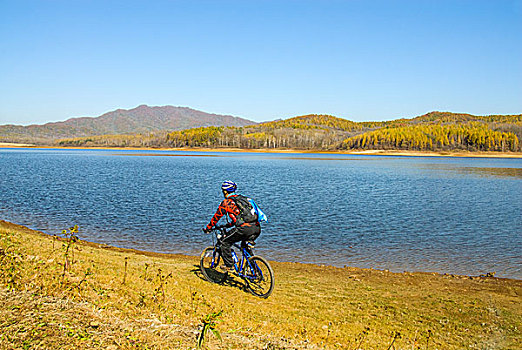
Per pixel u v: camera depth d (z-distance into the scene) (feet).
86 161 303.89
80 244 40.86
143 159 376.68
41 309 16.21
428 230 61.87
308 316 23.99
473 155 631.97
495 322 25.26
